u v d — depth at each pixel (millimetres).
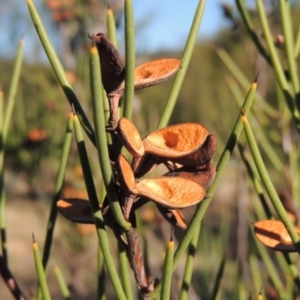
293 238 210
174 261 211
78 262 692
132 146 196
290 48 268
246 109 203
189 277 232
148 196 200
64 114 740
